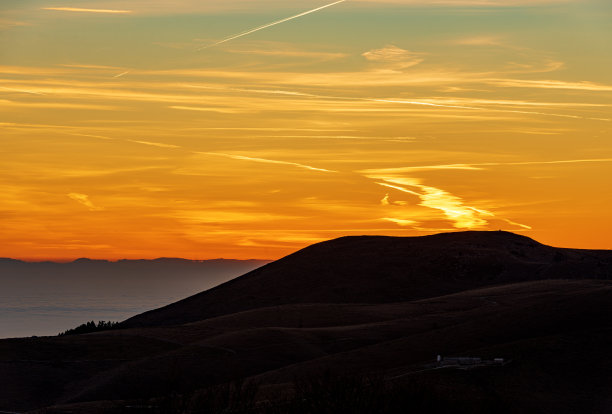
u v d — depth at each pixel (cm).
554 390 9862
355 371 12106
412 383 8681
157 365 13775
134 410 8450
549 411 9356
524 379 10025
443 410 8494
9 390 12900
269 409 8250
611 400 9694
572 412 9394
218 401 8331
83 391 12975
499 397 9462
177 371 13438
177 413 8106
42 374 13675
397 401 8156
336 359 12900
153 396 9256
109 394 12706
